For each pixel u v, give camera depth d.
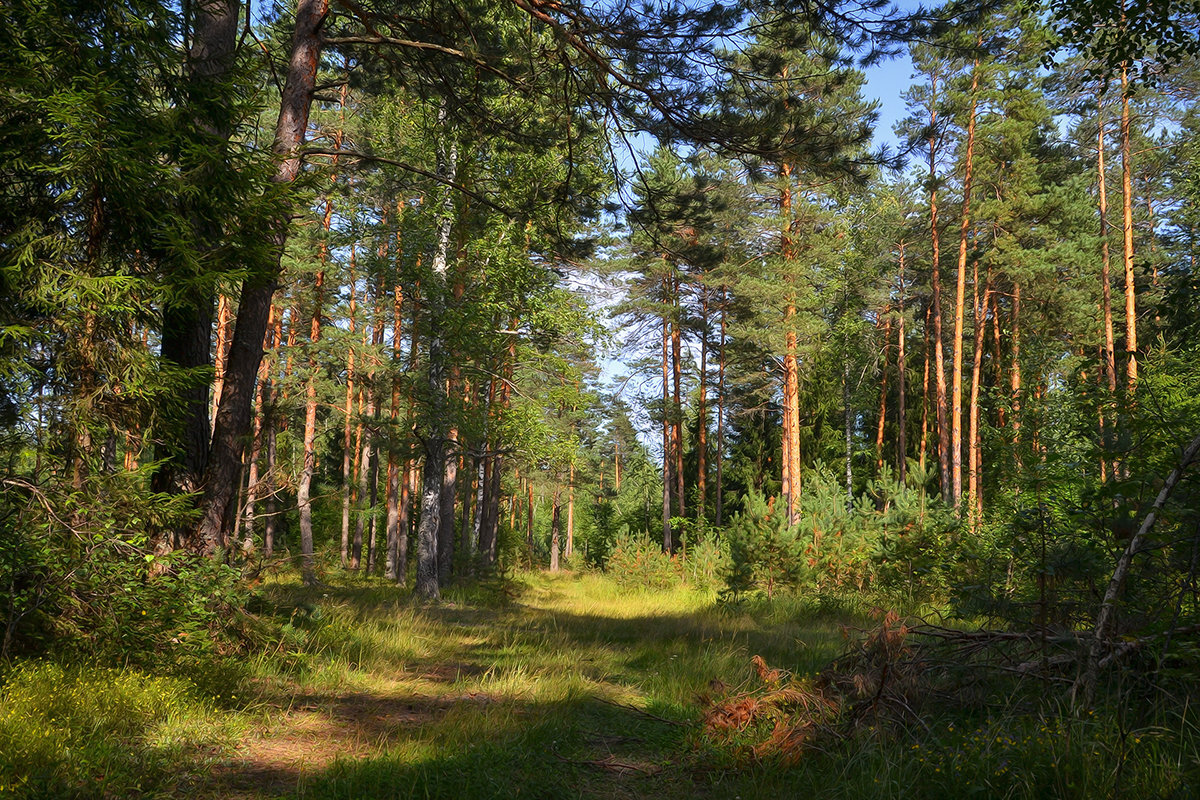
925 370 35.56
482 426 17.84
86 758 4.22
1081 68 23.75
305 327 24.70
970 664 5.70
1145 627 4.83
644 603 19.73
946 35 9.45
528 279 17.47
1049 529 6.45
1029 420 12.94
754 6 9.45
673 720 6.12
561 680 7.48
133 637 6.30
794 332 27.52
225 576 7.61
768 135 10.45
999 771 3.95
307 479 20.20
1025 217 28.09
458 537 35.22
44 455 6.61
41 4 6.64
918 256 35.09
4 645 5.74
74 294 6.38
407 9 11.18
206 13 8.85
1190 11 8.22
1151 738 4.20
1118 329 27.77
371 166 17.23
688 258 12.99
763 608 15.78
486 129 12.30
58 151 6.74
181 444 8.18
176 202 7.41
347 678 7.46
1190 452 5.09
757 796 4.33
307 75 10.14
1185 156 23.44
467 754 4.85
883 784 4.12
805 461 37.28
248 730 5.36
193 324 8.79
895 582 15.23
